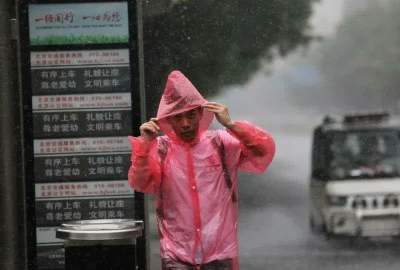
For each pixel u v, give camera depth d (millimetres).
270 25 22188
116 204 16328
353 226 23062
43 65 16266
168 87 12445
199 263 12523
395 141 23453
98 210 16344
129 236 12508
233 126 12383
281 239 22812
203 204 12477
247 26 21891
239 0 21531
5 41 16094
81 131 16328
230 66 21828
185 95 12344
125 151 16359
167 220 12602
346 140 23453
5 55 16109
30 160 16250
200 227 12477
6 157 16109
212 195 12500
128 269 12656
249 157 12562
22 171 16281
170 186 12492
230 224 12641
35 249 16250
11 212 16156
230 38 21531
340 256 22812
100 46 16297
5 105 16109
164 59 20766
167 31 20750
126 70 16344
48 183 16297
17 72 16281
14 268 16188
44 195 16297
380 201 23266
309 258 22859
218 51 21484
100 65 16312
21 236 16375
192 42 21000
